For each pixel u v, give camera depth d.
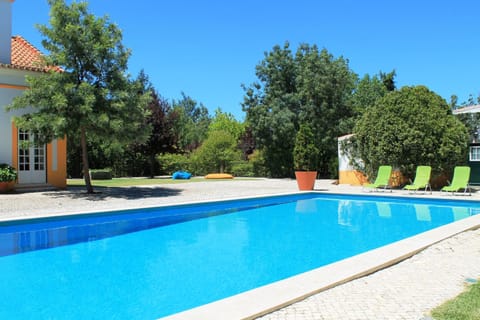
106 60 14.83
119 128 14.21
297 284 4.41
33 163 17.20
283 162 30.12
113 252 7.37
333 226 10.16
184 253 7.25
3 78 16.06
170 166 34.31
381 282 4.67
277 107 28.81
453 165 17.09
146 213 11.40
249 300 3.88
